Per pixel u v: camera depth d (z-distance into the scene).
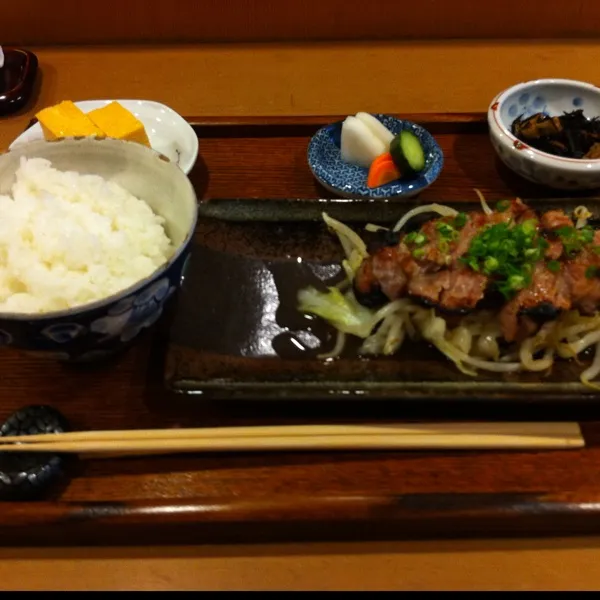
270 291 0.34
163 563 0.27
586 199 0.37
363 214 0.36
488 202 0.37
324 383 0.30
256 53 0.54
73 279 0.28
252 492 0.27
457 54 0.53
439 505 0.26
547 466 0.28
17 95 0.48
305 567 0.27
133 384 0.31
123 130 0.38
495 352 0.32
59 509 0.26
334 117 0.44
